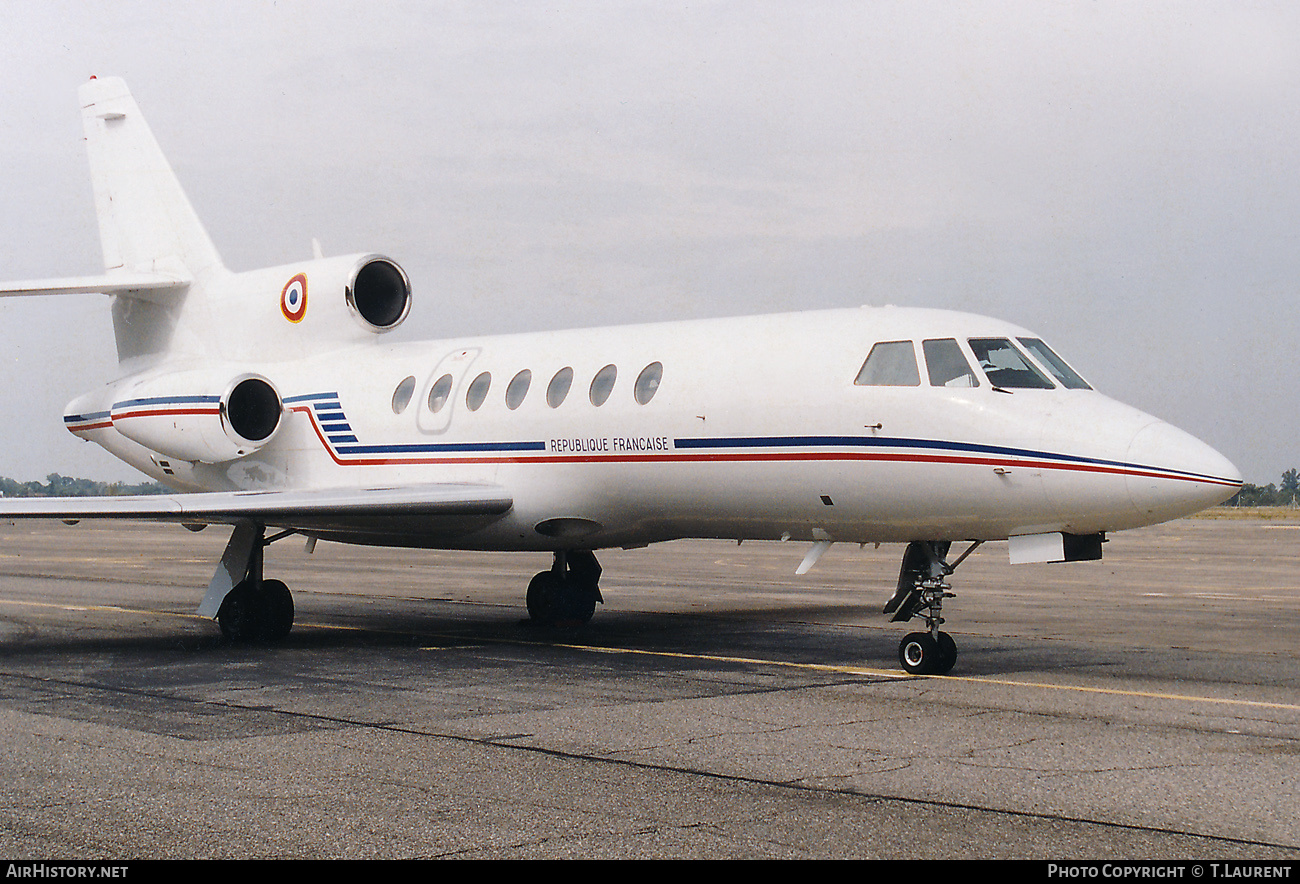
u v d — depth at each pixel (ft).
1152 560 94.89
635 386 42.73
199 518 43.55
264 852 18.24
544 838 18.90
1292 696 31.96
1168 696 31.94
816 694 32.35
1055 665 37.91
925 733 26.94
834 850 18.35
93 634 48.80
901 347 37.55
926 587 36.81
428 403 49.08
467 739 26.30
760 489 39.78
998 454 34.86
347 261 53.42
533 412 45.29
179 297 58.59
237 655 41.50
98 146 61.41
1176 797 21.35
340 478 51.88
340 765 23.76
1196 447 33.58
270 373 55.16
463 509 44.24
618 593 67.56
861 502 37.86
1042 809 20.61
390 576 82.07
